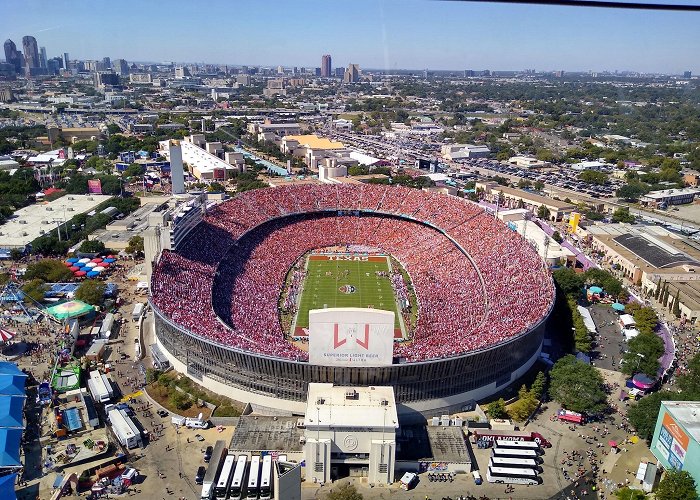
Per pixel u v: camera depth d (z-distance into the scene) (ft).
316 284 655.35
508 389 458.91
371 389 392.68
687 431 339.77
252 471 349.82
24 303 594.65
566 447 393.29
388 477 358.64
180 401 425.69
